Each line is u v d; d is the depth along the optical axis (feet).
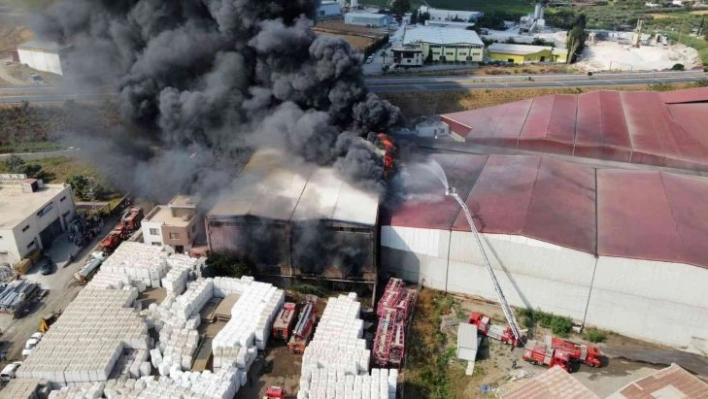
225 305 135.44
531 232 135.64
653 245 131.64
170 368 115.85
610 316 134.62
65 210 171.01
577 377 121.19
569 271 133.69
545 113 227.40
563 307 138.31
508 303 143.64
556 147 202.90
